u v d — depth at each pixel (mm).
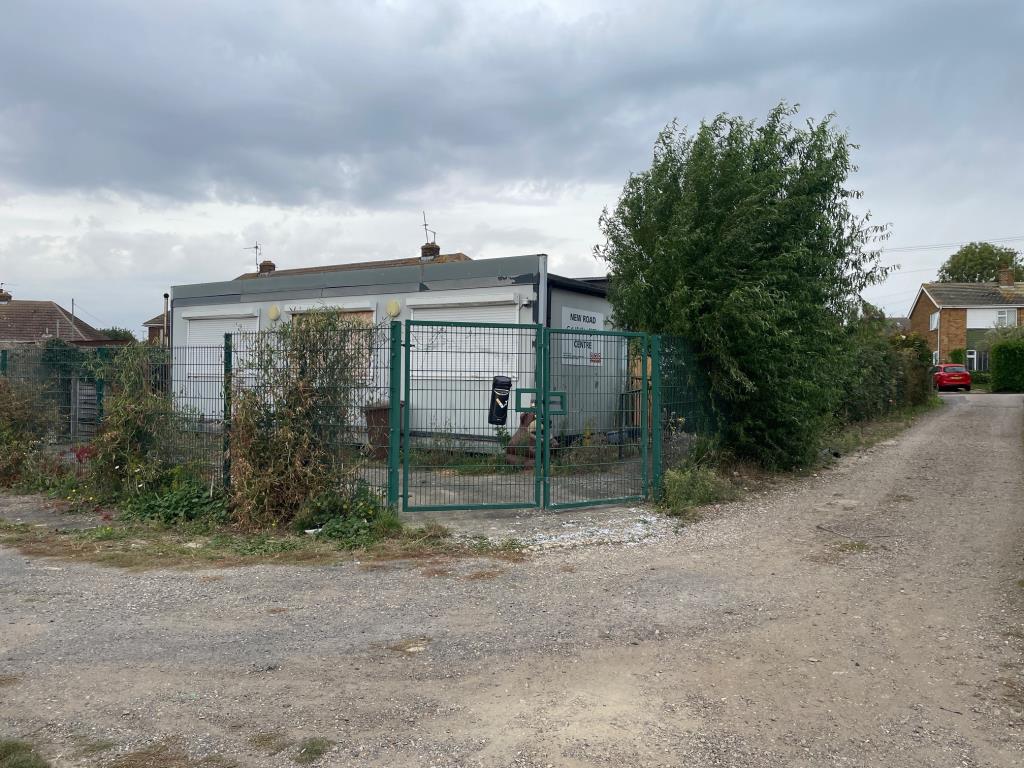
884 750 3594
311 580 6344
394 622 5305
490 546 7355
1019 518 8672
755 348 10742
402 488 8352
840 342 11914
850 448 14859
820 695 4172
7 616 5422
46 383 10766
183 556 7121
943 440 16562
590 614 5480
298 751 3523
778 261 10750
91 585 6207
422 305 13188
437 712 3926
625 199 11867
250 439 8133
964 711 3990
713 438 11211
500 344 9078
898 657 4715
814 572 6641
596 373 9266
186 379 9148
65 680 4305
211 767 3379
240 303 15648
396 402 8219
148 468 9188
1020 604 5699
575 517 8594
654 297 11125
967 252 72812
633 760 3475
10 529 8242
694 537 7910
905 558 7090
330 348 8156
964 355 46781
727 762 3469
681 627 5227
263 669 4469
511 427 9008
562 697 4121
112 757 3455
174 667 4496
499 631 5129
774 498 10055
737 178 10844
